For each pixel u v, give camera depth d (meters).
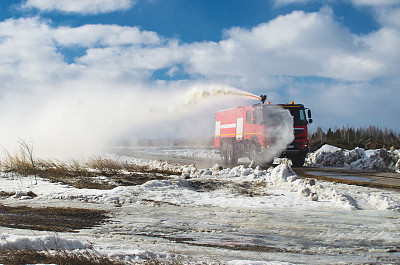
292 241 7.38
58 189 13.09
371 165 24.39
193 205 11.27
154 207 10.75
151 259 5.25
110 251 5.52
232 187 14.78
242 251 6.45
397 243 7.36
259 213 10.17
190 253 6.07
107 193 12.25
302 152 24.45
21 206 10.32
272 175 15.83
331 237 7.75
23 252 5.21
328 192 12.70
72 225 8.13
